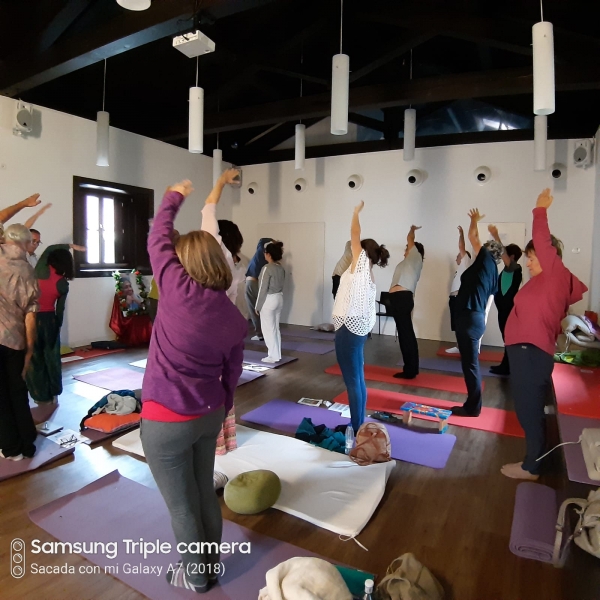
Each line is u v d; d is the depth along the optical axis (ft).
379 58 17.11
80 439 10.43
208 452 5.70
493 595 5.97
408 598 5.47
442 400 13.88
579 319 15.24
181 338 5.02
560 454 8.78
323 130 26.40
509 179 21.79
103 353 19.17
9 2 14.19
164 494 5.42
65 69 14.78
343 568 6.25
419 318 23.95
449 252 23.11
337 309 9.87
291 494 8.20
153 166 23.11
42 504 7.85
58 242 19.01
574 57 14.65
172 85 21.43
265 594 5.42
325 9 16.90
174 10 11.66
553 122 20.93
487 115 22.50
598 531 5.50
